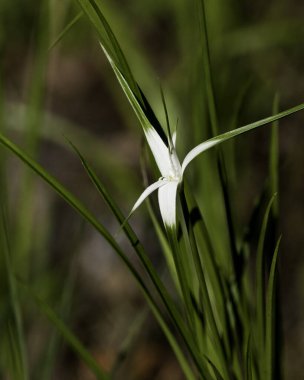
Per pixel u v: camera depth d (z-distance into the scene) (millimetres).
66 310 1068
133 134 1923
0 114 1318
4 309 1064
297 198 1762
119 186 1622
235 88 1656
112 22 1559
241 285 845
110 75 1883
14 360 968
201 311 830
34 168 769
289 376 1422
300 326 1534
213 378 817
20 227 1419
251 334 835
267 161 1885
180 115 1468
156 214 848
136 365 1511
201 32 798
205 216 917
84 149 1634
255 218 855
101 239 1785
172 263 846
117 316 1636
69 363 1551
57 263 1731
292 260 1671
